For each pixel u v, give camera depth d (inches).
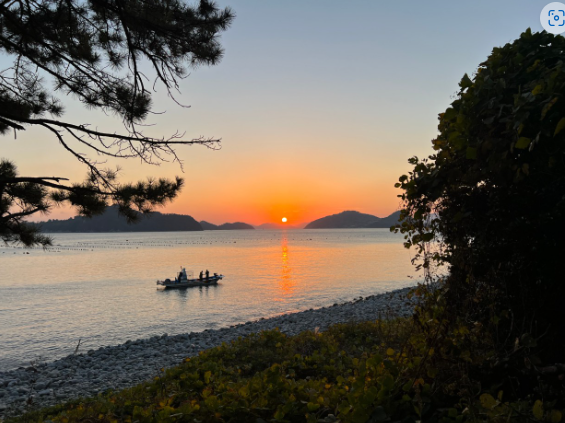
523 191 141.9
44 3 308.2
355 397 152.1
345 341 391.2
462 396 149.6
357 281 1740.9
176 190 328.2
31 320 1054.4
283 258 3346.5
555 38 149.8
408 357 173.9
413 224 175.3
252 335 426.9
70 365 546.6
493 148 141.3
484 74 156.7
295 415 172.6
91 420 233.9
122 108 316.8
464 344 156.9
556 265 138.6
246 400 183.0
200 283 1731.1
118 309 1209.4
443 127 169.6
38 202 339.3
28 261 3344.0
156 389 284.0
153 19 297.1
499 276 147.9
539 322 143.2
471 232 156.8
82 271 2437.3
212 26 317.7
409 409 152.5
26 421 295.7
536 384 142.1
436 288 175.5
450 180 155.8
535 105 128.7
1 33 318.0
